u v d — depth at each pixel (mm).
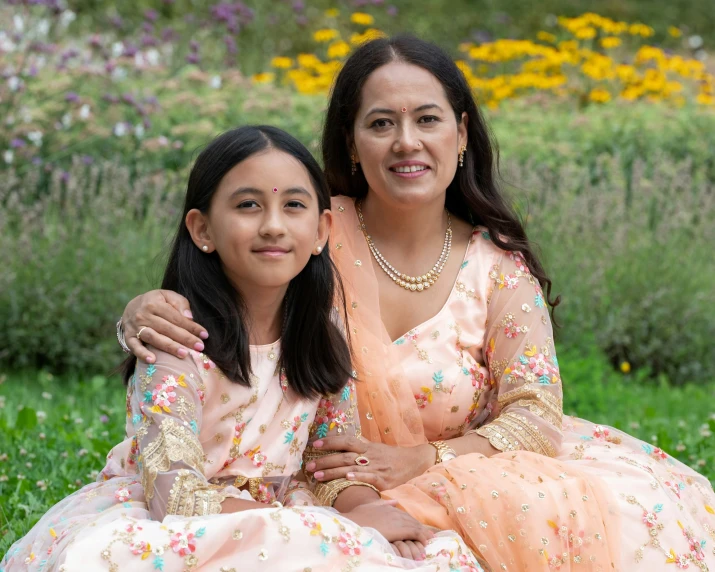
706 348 6414
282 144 2770
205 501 2473
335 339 2969
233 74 7980
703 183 7293
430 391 3107
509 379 3145
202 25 9680
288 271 2742
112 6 10742
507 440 2992
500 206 3285
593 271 6246
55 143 6902
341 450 2963
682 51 14109
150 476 2527
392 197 3074
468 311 3178
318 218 2840
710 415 4996
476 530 2656
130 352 2865
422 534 2596
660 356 6277
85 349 5754
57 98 7148
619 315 6184
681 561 2723
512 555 2648
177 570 2314
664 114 8352
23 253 5797
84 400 5238
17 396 5223
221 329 2801
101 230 5918
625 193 7301
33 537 2615
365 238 3244
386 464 2932
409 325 3182
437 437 3203
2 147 6711
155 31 9906
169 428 2594
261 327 2898
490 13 13758
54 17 8117
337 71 3451
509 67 10148
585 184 7031
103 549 2305
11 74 6812
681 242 6551
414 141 3008
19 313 5773
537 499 2680
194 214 2812
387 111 3039
